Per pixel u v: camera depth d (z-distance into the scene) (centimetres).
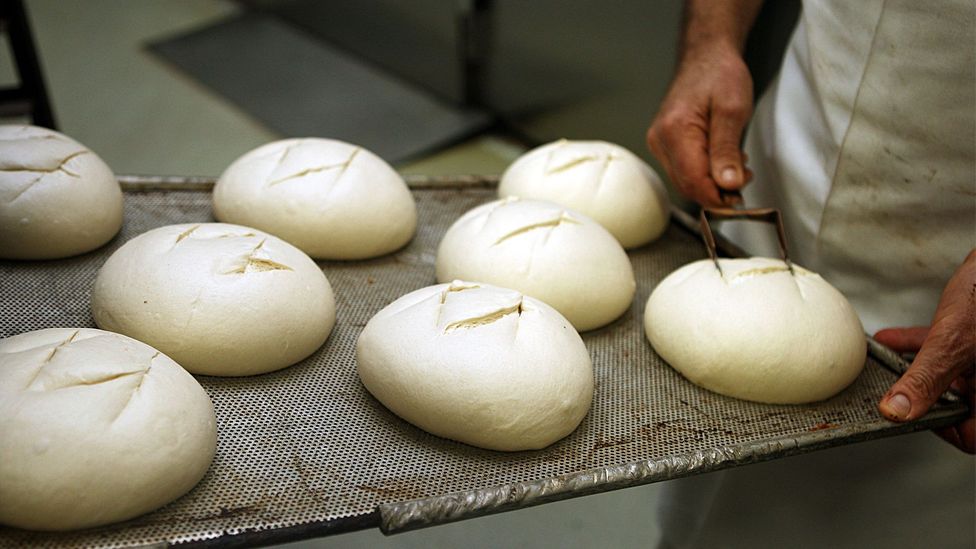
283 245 136
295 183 153
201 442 103
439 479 109
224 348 121
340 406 121
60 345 104
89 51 387
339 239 153
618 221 167
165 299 120
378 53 374
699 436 123
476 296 125
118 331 122
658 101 264
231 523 97
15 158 138
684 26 172
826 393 132
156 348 120
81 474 92
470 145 327
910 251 149
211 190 168
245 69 373
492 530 159
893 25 132
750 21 172
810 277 142
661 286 146
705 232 146
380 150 309
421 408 115
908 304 155
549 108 310
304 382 125
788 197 164
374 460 111
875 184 146
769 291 135
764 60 237
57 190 137
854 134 144
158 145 314
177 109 340
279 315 124
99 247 145
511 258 143
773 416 129
